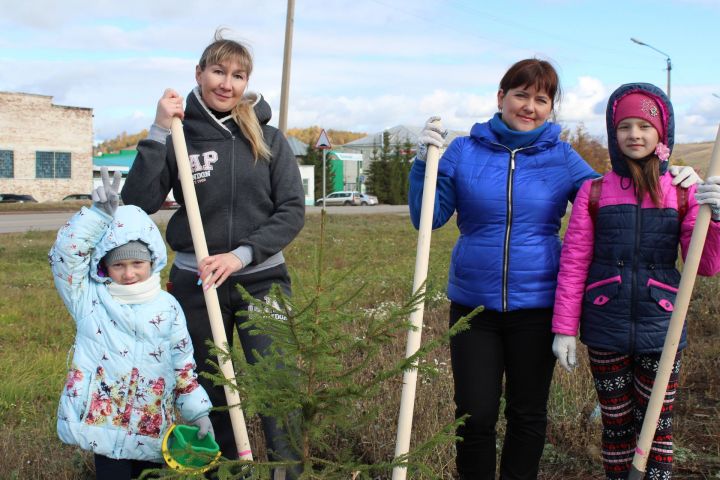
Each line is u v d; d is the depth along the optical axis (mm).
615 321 2885
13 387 5000
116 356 2766
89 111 46969
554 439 4086
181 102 2988
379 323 2441
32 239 19219
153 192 3061
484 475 3062
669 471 2914
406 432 2707
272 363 2447
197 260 2920
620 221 2893
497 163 3098
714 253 2766
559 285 2986
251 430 4098
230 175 3131
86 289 2799
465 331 3111
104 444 2750
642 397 2957
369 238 20719
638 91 2869
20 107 44000
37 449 3920
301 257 12836
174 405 3047
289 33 18781
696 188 2699
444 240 19766
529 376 3070
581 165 3143
